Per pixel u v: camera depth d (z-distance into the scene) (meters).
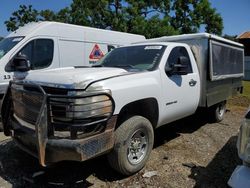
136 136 4.04
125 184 3.80
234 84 7.80
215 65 6.00
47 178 3.94
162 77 4.55
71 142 3.20
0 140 5.50
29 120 3.71
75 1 22.39
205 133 6.20
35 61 7.39
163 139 5.70
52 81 3.54
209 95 5.92
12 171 4.11
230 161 4.61
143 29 21.59
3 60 6.64
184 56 5.21
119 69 4.26
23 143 3.88
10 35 7.60
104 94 3.43
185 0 25.20
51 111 3.38
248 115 2.57
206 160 4.65
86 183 3.82
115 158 3.77
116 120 3.66
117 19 21.62
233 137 5.96
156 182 3.86
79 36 8.66
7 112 4.28
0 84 6.46
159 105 4.48
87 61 8.99
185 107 5.22
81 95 3.25
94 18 22.08
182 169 4.27
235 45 7.56
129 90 3.83
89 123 3.29
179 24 25.70
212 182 3.88
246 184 2.32
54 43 7.89
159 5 23.66
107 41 9.70
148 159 4.39
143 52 5.02
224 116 8.10
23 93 3.78
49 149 3.29
